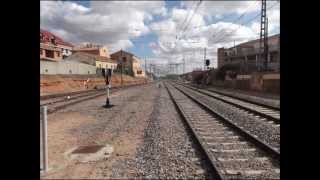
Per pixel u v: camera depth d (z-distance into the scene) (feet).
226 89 182.70
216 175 22.70
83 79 192.54
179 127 44.80
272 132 39.34
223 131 40.98
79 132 42.45
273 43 222.28
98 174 24.30
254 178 22.49
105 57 372.38
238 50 317.63
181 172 24.17
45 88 135.64
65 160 28.40
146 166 26.04
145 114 61.00
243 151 30.14
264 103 80.18
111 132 42.09
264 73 130.31
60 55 264.72
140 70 520.42
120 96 119.65
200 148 30.73
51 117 58.03
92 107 76.07
